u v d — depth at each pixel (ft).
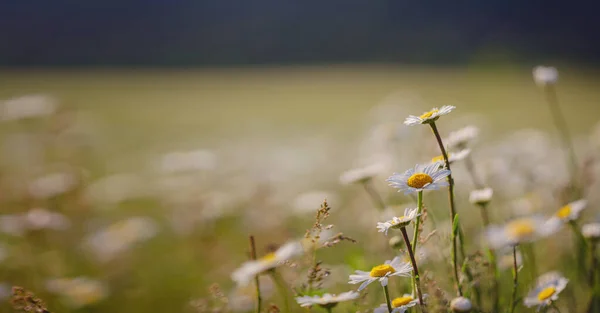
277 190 24.32
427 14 213.46
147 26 194.29
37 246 16.83
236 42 194.70
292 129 55.01
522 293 10.09
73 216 19.77
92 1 194.49
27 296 8.98
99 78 128.06
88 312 14.48
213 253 17.30
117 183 27.17
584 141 25.23
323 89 112.78
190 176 25.85
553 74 14.40
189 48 187.62
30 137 29.68
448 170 7.86
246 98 97.25
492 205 14.52
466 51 184.65
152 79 132.67
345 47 196.85
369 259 12.18
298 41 198.49
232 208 20.53
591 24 186.70
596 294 10.18
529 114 60.03
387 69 162.50
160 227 21.70
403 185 7.84
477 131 11.50
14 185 22.38
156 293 15.83
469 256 8.72
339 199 22.29
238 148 40.45
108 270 17.34
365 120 55.16
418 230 8.42
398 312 7.62
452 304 7.77
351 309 9.53
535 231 8.34
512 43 179.52
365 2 215.51
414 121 8.22
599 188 14.78
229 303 11.36
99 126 55.57
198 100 93.04
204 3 211.41
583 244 10.60
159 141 48.03
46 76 123.75
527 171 16.53
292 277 10.23
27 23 177.17
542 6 205.98
